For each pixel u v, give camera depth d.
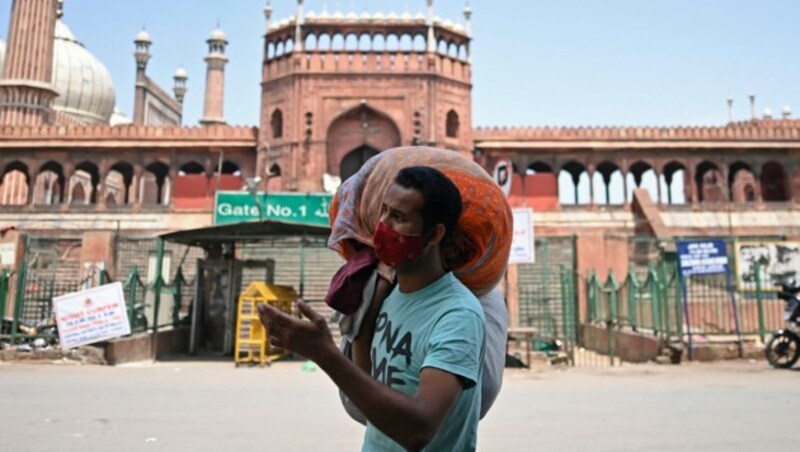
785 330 10.15
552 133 30.42
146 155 29.62
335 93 28.44
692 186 30.14
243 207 17.30
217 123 47.78
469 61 30.45
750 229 28.14
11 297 14.12
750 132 30.25
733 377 9.02
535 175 30.52
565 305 14.07
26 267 12.12
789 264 13.26
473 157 30.50
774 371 9.74
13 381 8.07
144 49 49.53
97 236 18.61
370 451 1.59
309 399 6.81
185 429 5.01
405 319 1.54
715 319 13.75
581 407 6.29
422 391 1.35
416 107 28.44
